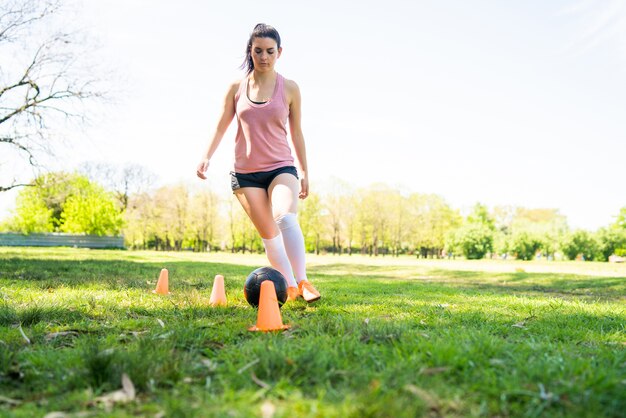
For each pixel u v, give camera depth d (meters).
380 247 64.81
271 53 4.81
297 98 5.12
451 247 57.72
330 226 57.56
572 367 2.32
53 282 7.32
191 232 60.47
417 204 60.00
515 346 2.84
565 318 4.56
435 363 2.39
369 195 57.59
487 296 6.83
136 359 2.37
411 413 1.75
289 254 5.04
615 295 8.62
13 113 16.38
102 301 5.12
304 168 5.43
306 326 3.38
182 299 5.44
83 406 1.94
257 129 4.89
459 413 1.85
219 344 2.96
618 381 2.11
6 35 16.00
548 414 1.84
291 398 1.94
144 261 18.00
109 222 52.84
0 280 7.61
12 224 53.47
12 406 2.00
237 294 5.90
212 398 1.94
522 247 56.66
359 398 1.88
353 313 4.46
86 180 55.38
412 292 7.25
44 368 2.46
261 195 5.04
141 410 1.89
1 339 3.10
